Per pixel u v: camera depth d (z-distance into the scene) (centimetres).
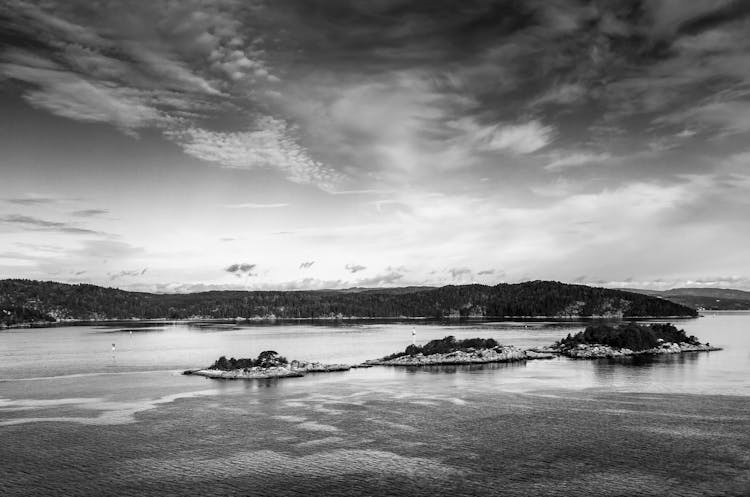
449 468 5038
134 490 4569
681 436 6022
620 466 5050
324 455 5441
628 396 8406
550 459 5269
